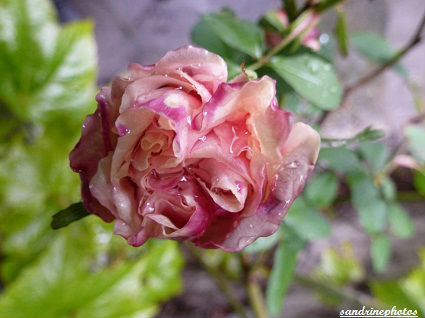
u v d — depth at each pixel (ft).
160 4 1.26
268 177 0.39
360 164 0.80
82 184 0.43
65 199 0.98
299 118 0.75
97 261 1.04
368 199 0.83
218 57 0.39
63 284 0.93
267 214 0.39
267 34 0.61
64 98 1.02
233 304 1.07
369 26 1.19
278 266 0.71
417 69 1.28
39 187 0.97
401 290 1.11
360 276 1.24
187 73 0.39
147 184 0.40
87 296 0.94
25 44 0.98
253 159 0.38
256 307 1.00
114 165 0.39
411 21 1.24
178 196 0.40
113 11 1.25
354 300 1.10
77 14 1.25
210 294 1.26
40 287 0.92
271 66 0.55
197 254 1.08
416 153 0.81
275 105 0.38
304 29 0.57
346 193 1.09
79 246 0.96
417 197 0.95
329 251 1.24
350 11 1.14
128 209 0.41
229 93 0.37
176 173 0.40
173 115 0.37
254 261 1.07
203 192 0.40
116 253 1.04
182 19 1.28
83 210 0.45
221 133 0.38
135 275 0.97
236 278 1.18
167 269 1.02
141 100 0.38
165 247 1.01
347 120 1.22
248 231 0.40
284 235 0.70
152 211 0.40
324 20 0.82
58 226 0.44
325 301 1.21
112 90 0.41
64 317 0.93
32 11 0.98
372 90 1.22
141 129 0.38
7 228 0.96
